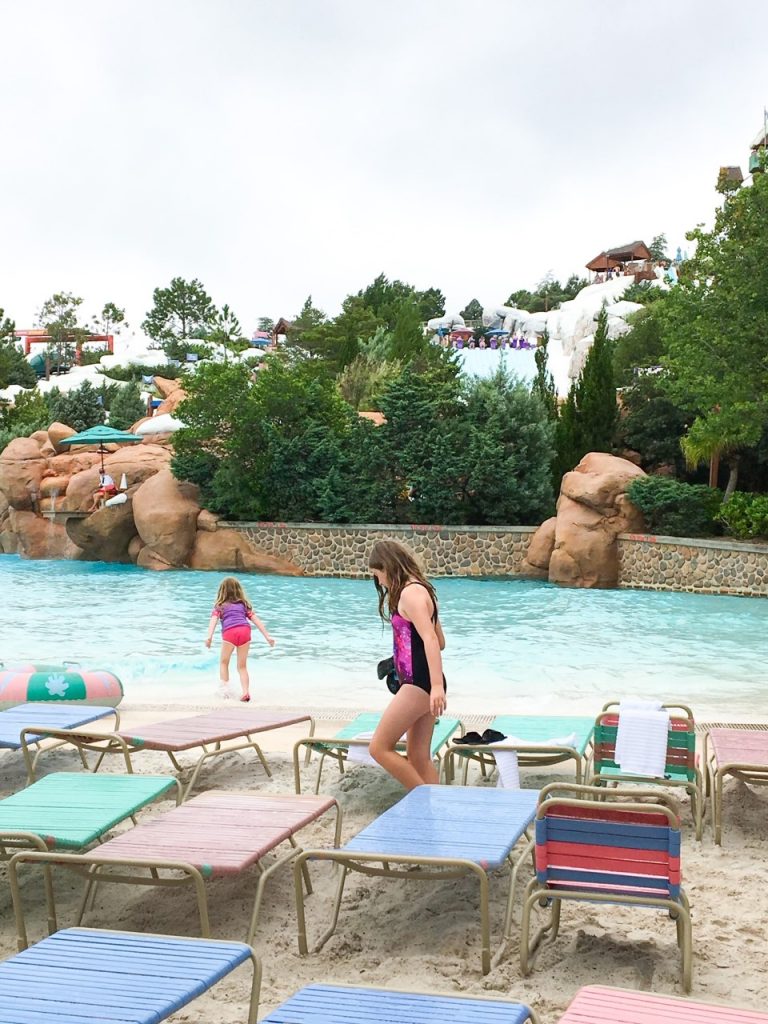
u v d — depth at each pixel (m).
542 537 25.70
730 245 22.12
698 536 24.56
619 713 6.25
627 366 39.03
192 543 28.34
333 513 28.06
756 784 5.98
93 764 7.50
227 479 28.22
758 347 22.41
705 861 5.38
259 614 18.44
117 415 52.78
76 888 5.09
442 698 5.44
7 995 2.97
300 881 4.28
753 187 22.27
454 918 4.63
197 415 28.73
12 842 4.59
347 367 42.56
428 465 27.81
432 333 66.44
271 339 93.56
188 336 107.56
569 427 30.02
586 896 4.03
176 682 11.48
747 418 22.81
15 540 33.19
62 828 4.59
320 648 14.34
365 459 27.97
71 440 30.66
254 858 4.26
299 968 4.16
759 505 23.14
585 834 4.09
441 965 4.14
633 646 14.55
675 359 23.84
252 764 7.41
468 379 30.09
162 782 5.38
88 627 16.75
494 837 4.38
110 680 9.12
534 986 3.94
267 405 29.03
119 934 3.46
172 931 4.58
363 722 7.23
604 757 6.30
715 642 14.96
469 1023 2.87
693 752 6.11
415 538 27.03
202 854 4.28
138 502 28.53
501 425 28.31
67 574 26.31
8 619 17.75
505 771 6.29
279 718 7.36
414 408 28.27
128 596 21.28
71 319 85.00
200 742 6.55
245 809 4.96
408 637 5.55
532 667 12.76
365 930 4.55
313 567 27.62
